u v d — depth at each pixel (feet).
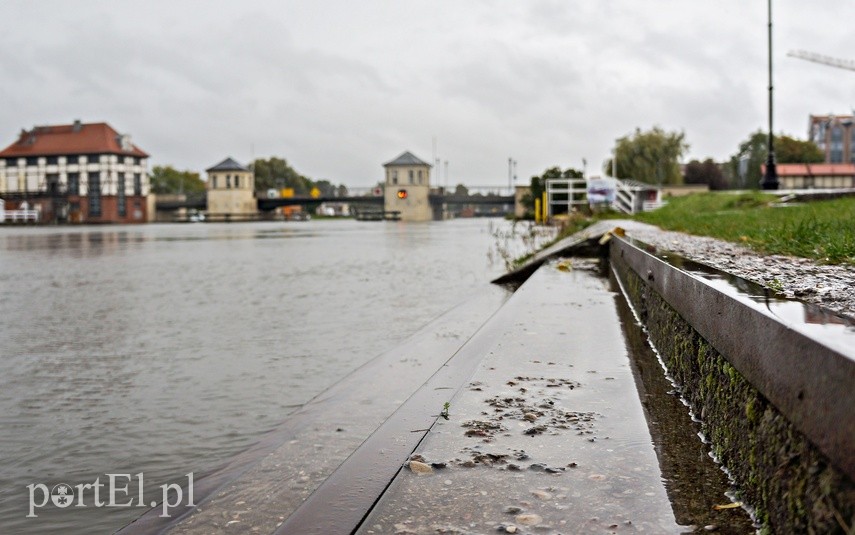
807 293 13.92
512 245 107.14
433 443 11.56
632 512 8.73
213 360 27.63
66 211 421.59
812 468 6.66
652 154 268.21
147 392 22.76
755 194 90.38
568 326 23.65
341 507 9.33
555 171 215.72
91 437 18.24
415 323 36.04
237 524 11.14
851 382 5.62
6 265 83.82
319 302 45.19
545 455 10.91
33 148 431.43
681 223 58.85
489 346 20.67
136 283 60.34
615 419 12.85
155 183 609.42
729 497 9.15
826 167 284.82
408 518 8.69
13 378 24.98
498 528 8.34
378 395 20.89
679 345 15.48
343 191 487.61
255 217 471.62
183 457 16.57
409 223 359.05
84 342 32.17
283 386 23.11
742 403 9.56
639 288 26.02
